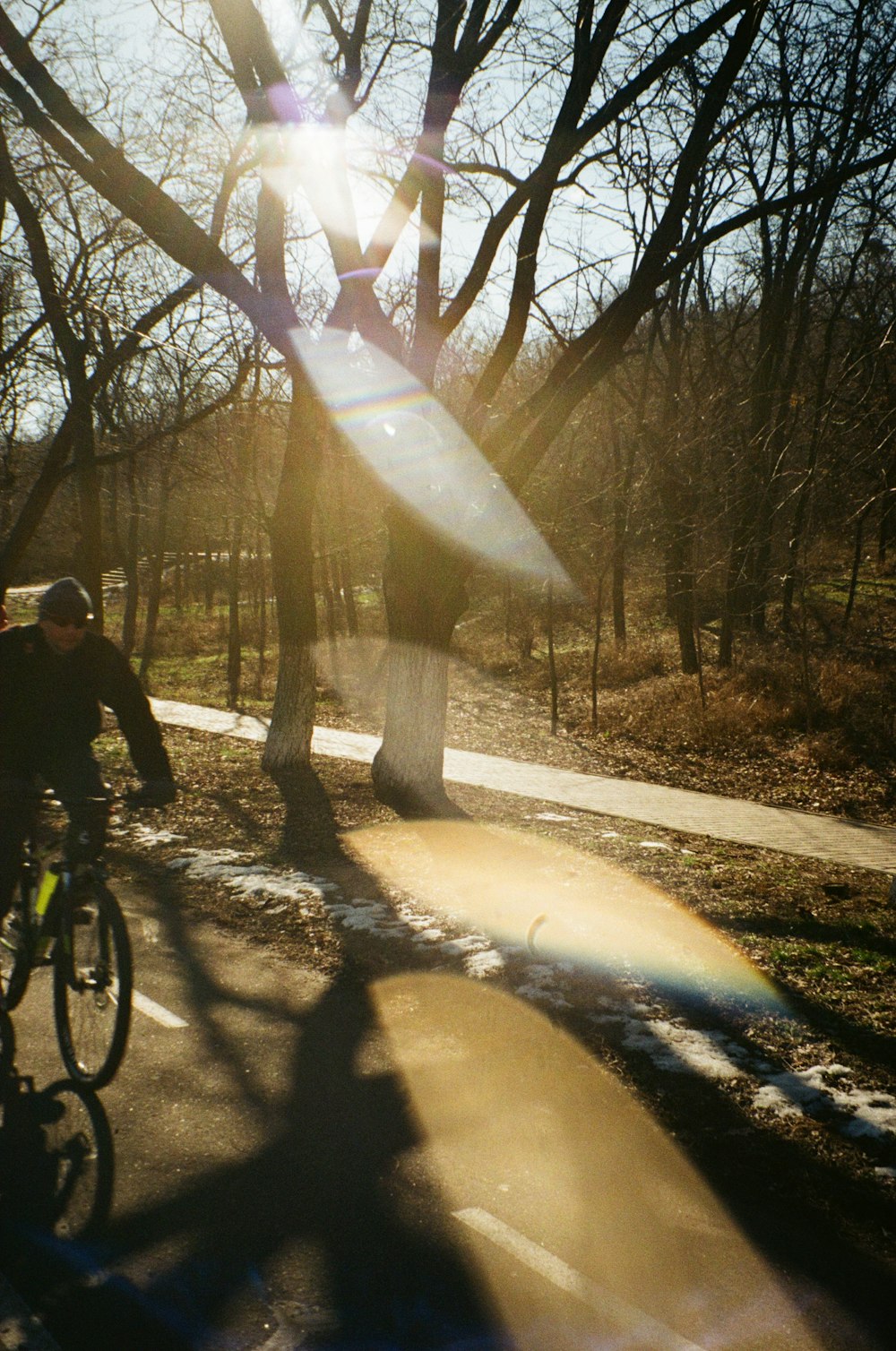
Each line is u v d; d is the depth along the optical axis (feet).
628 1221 12.46
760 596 90.99
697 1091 16.20
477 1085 16.12
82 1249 11.32
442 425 37.52
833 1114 15.51
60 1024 15.97
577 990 20.30
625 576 108.88
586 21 34.71
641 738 64.54
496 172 39.32
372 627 117.50
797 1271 11.63
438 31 36.19
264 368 54.49
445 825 36.60
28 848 17.29
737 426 72.54
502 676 91.09
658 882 30.01
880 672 72.59
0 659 15.58
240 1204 12.37
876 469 57.11
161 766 16.69
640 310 36.96
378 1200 12.60
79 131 34.86
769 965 22.52
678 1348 10.12
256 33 36.42
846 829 43.50
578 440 73.92
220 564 155.84
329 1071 16.46
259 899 26.66
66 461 66.08
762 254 81.30
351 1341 9.96
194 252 37.45
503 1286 10.99
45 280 49.88
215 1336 9.96
